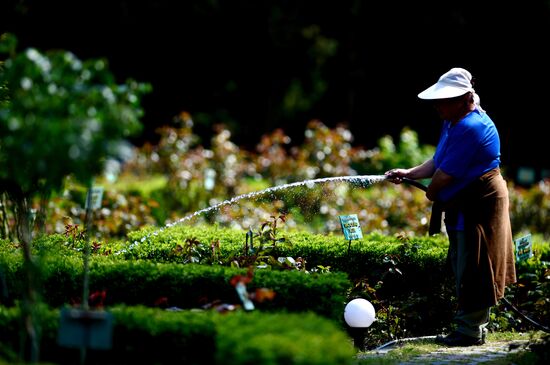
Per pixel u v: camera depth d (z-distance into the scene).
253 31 40.75
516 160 37.09
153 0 37.22
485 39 36.78
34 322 7.38
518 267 12.30
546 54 36.34
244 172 23.02
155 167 23.06
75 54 35.94
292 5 40.91
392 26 38.38
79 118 6.60
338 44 41.22
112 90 7.07
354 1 39.25
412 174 11.36
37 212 9.56
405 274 11.80
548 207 22.61
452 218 10.58
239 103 42.53
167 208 20.53
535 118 37.09
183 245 11.74
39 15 33.78
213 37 40.00
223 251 11.57
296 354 6.16
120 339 7.58
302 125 44.34
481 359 9.61
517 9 35.88
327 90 43.16
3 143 7.56
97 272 9.53
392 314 11.38
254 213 18.81
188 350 7.44
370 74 39.88
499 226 10.43
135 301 9.48
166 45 38.88
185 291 9.42
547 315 11.63
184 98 40.25
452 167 10.36
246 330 6.79
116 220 17.14
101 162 7.52
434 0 37.09
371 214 18.88
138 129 7.11
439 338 10.81
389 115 39.75
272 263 10.84
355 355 9.85
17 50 33.06
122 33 37.00
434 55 37.91
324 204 18.70
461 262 10.51
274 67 42.41
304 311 9.16
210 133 40.88
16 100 6.90
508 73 36.91
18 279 9.52
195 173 20.97
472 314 10.48
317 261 11.87
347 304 10.65
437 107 10.69
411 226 18.88
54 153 6.50
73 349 7.69
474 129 10.34
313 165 22.72
